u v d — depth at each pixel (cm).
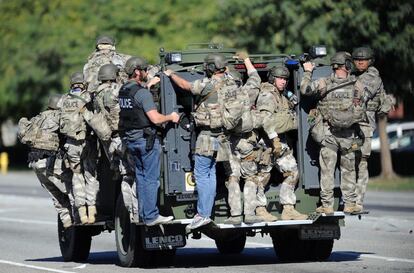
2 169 16688
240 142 3581
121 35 12544
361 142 3712
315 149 3738
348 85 3647
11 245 5056
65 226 4200
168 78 3562
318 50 3750
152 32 12525
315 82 3656
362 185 3788
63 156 4056
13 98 15975
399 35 9844
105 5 12744
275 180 3772
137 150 3575
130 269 3756
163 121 3519
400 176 11425
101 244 5125
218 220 3672
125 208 3834
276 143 3594
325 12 9781
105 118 3756
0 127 19550
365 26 9681
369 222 5400
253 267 3775
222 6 10250
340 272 3553
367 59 3897
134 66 3634
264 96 3612
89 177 4006
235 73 3775
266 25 10056
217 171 3731
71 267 3928
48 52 15188
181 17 12444
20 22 15750
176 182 3578
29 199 8350
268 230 3800
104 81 3806
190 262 4062
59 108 4088
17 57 15638
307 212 3753
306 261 3997
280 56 3834
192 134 3578
